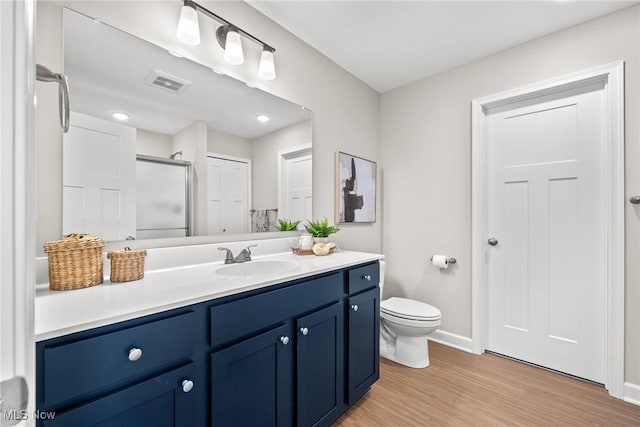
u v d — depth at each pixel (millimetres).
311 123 2072
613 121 1679
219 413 922
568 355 1893
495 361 2092
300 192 2006
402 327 1977
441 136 2426
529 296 2057
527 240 2070
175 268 1345
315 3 1649
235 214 1638
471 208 2246
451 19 1774
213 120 1535
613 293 1674
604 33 1715
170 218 1380
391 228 2754
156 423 771
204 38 1478
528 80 1991
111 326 715
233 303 972
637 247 1607
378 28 1863
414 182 2592
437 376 1891
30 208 351
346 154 2369
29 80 354
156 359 781
